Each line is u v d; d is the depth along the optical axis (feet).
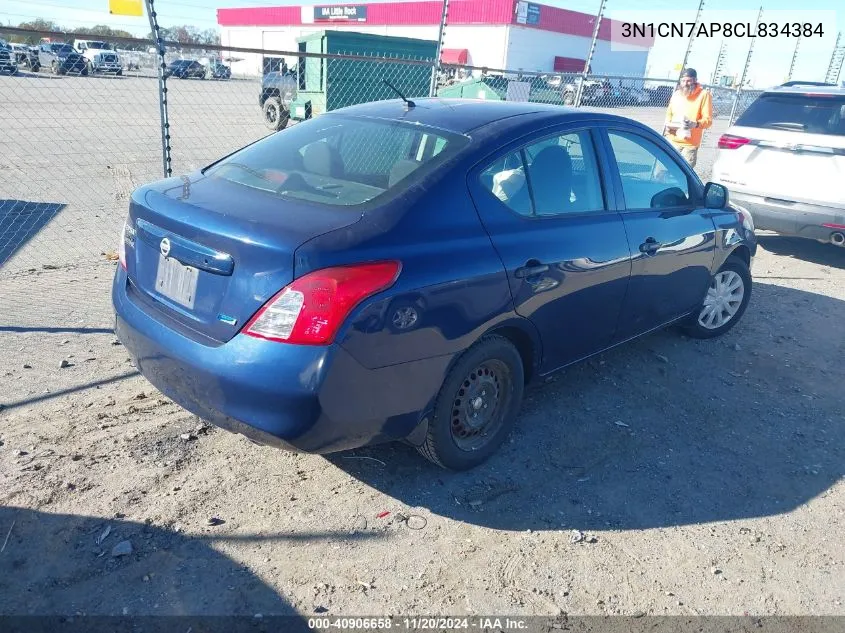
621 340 13.96
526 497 10.86
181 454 11.19
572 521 10.40
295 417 8.52
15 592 8.32
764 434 13.38
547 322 11.51
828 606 9.14
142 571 8.79
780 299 21.66
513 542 9.84
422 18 154.61
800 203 24.25
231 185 10.49
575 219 11.94
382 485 10.84
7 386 12.72
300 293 8.33
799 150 24.14
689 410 14.05
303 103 50.06
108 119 55.98
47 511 9.63
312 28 168.96
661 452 12.45
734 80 43.86
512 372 11.28
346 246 8.64
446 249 9.60
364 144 11.10
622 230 12.78
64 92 67.46
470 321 9.93
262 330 8.45
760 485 11.72
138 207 10.32
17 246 22.20
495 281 10.16
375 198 9.61
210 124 55.98
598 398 14.21
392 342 8.99
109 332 15.42
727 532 10.46
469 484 11.05
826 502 11.40
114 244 22.93
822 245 29.35
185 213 9.42
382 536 9.75
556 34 151.12
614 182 13.06
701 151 51.85
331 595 8.67
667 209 14.43
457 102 12.78
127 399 12.67
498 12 139.95
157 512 9.82
